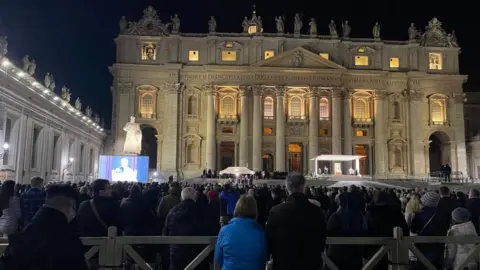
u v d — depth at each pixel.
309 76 73.00
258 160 71.12
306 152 73.38
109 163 40.81
